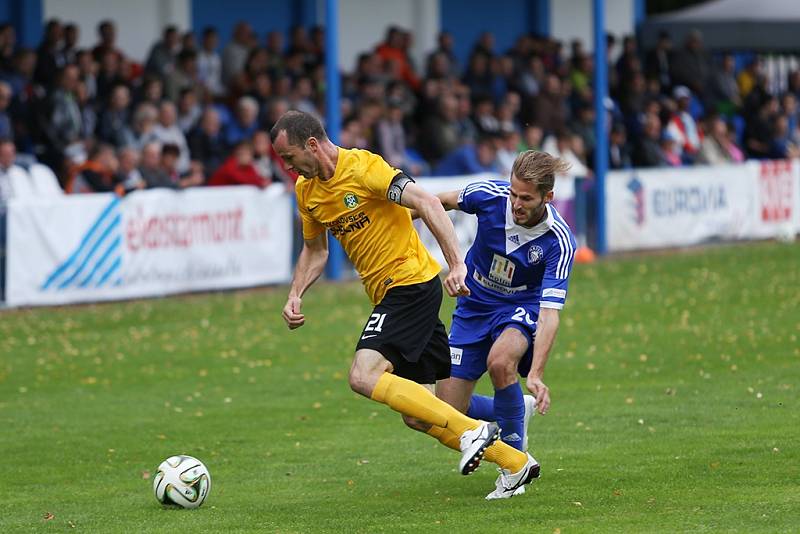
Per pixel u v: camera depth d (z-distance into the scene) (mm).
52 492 18828
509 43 68062
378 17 63062
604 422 22594
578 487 17969
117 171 41531
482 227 18031
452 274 16250
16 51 46500
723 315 34906
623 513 16359
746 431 21391
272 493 18391
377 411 24453
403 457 20609
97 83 46938
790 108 65562
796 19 67188
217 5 58156
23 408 25078
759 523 15570
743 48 67000
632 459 19719
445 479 18969
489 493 17891
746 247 52125
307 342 32156
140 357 30344
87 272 38312
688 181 53031
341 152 17234
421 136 52688
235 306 38219
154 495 18266
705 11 68500
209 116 46938
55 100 43875
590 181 50750
